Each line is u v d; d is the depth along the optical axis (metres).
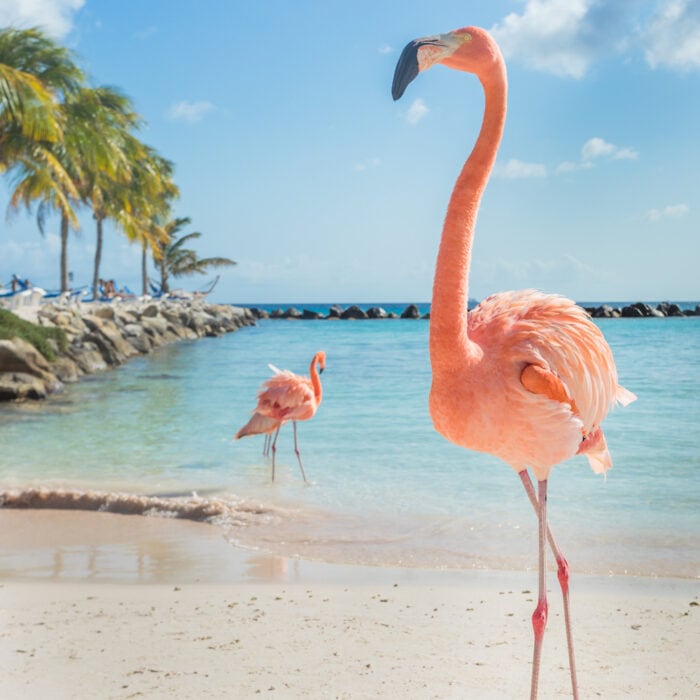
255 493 8.52
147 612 4.77
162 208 51.31
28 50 27.27
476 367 3.19
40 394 17.45
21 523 7.32
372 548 6.41
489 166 3.22
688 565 5.79
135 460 10.53
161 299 51.56
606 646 4.20
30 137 26.88
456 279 3.17
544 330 3.27
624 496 7.98
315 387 9.98
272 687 3.64
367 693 3.58
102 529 7.11
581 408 3.38
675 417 12.93
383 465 9.94
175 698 3.51
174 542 6.67
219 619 4.64
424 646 4.20
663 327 48.41
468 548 6.36
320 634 4.39
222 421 14.12
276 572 5.79
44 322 24.89
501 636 4.37
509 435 3.22
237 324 59.22
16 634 4.35
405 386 18.97
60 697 3.51
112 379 21.88
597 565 5.84
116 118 36.28
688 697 3.52
